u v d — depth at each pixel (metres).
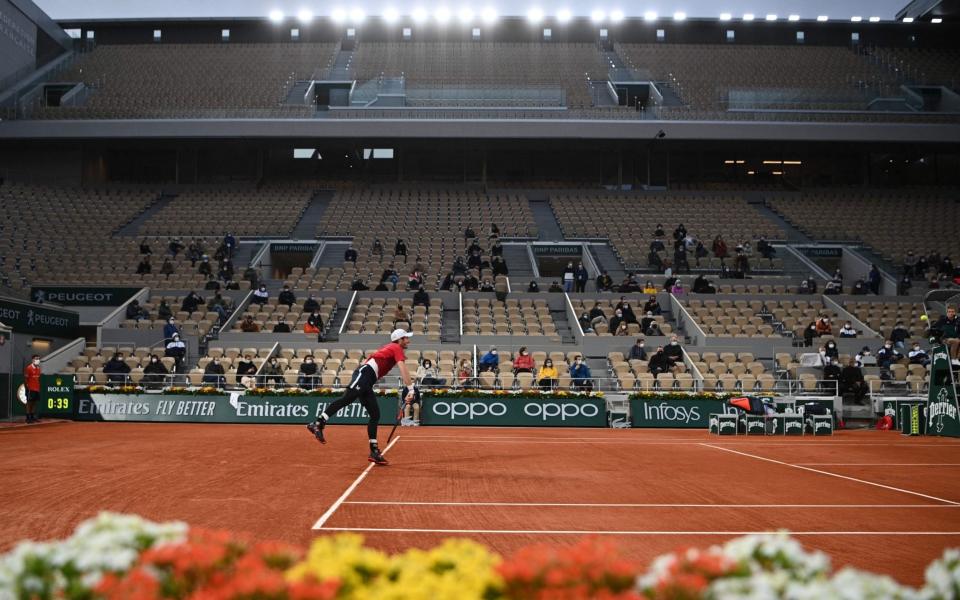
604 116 43.31
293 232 38.25
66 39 51.81
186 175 46.16
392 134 41.91
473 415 20.83
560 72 49.88
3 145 44.09
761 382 23.44
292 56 51.53
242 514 6.32
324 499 7.18
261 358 24.72
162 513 6.33
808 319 28.03
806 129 42.22
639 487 8.31
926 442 16.09
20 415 20.61
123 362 23.30
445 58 51.44
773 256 35.78
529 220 39.56
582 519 6.29
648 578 2.42
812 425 18.69
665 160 47.56
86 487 7.80
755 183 48.00
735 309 28.69
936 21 54.06
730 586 2.27
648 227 38.97
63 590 2.29
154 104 45.19
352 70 49.69
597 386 23.97
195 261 33.41
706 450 13.42
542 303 29.48
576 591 2.34
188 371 24.67
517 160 47.53
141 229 37.22
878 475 9.81
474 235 36.16
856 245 37.88
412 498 7.32
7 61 44.44
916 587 4.28
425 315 28.20
